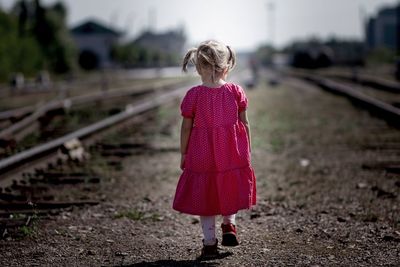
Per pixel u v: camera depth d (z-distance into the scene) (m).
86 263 4.29
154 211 5.97
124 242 4.86
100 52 106.50
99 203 6.31
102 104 20.95
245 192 4.26
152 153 9.95
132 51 93.62
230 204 4.22
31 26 58.97
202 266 4.11
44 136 12.20
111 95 24.28
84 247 4.72
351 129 12.77
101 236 5.05
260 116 15.77
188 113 4.26
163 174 8.09
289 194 6.69
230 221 4.41
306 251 4.48
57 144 9.04
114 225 5.43
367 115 15.52
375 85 27.98
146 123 14.55
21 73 47.38
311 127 13.33
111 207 6.16
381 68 62.31
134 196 6.70
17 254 4.55
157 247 4.68
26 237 5.02
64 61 59.78
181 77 52.47
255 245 4.66
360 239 4.81
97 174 7.94
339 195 6.59
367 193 6.66
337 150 10.02
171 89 31.20
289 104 19.88
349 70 56.75
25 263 4.32
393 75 40.53
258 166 8.61
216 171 4.24
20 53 47.66
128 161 9.20
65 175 7.79
